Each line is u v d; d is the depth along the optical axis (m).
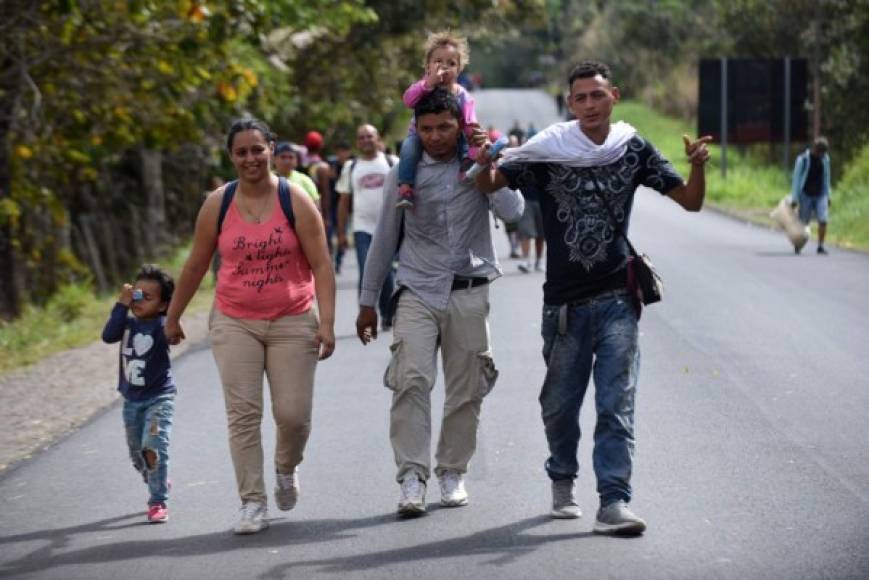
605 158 16.17
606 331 16.38
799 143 115.12
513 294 41.91
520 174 16.45
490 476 19.42
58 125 49.22
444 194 17.41
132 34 44.59
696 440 21.31
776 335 32.50
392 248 17.98
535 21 108.50
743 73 101.19
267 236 16.81
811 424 22.48
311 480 19.56
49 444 23.08
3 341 36.62
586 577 14.54
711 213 82.00
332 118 89.19
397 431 17.50
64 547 16.50
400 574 14.88
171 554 16.03
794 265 50.28
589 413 23.56
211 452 21.75
